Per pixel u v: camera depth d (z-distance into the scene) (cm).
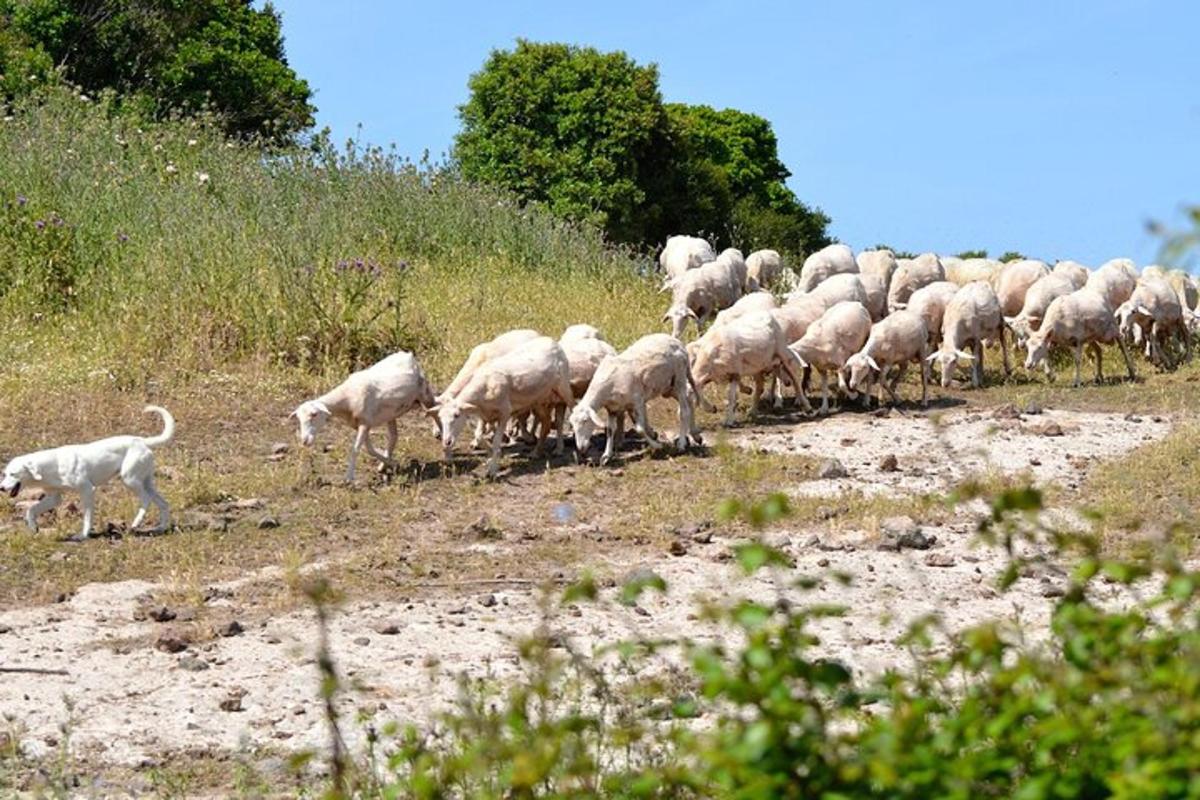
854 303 2988
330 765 1308
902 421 2892
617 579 1911
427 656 1617
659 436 2731
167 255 3331
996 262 4316
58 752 1362
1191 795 595
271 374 2969
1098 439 2739
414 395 2428
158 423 2684
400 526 2177
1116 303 3781
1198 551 1952
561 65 7338
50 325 3148
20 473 2038
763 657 650
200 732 1413
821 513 2191
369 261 3269
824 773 634
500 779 764
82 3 6406
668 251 4444
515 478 2444
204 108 5534
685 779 670
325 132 4625
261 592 1872
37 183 3591
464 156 7356
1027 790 640
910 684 1248
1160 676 655
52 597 1844
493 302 3747
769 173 10538
